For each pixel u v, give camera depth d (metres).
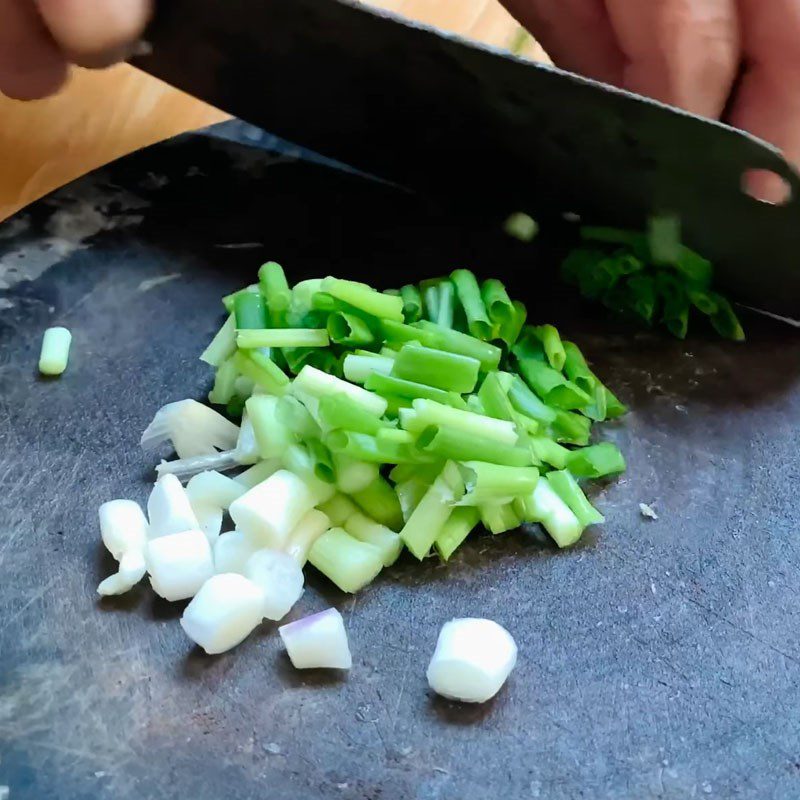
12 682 0.13
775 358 0.18
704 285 0.18
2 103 0.23
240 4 0.18
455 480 0.15
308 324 0.17
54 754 0.12
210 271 0.19
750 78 0.18
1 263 0.18
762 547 0.15
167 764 0.12
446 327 0.17
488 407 0.15
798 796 0.12
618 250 0.19
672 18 0.17
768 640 0.14
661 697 0.13
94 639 0.13
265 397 0.15
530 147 0.18
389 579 0.14
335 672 0.13
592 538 0.15
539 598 0.14
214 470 0.15
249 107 0.20
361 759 0.12
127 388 0.17
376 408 0.15
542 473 0.16
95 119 0.23
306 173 0.20
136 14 0.18
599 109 0.16
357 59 0.18
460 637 0.13
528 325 0.18
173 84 0.21
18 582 0.14
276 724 0.12
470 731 0.12
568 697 0.13
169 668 0.13
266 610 0.14
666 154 0.16
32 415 0.16
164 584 0.13
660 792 0.12
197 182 0.20
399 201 0.20
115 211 0.19
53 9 0.17
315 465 0.15
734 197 0.16
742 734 0.12
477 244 0.20
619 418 0.17
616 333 0.18
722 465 0.16
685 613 0.14
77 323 0.18
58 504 0.15
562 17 0.20
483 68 0.17
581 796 0.12
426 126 0.19
